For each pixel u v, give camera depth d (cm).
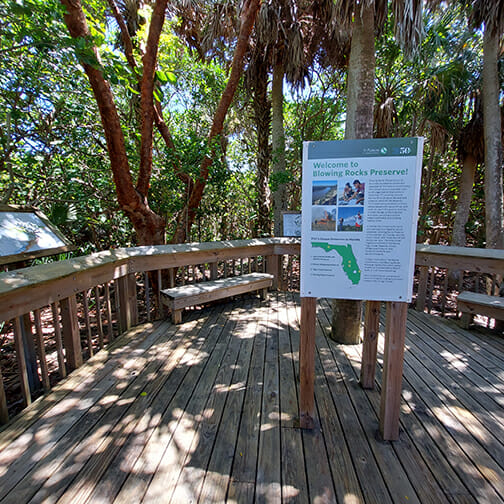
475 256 323
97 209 482
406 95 662
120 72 305
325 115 809
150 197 504
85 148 461
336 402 197
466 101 630
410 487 135
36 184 437
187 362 247
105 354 259
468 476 141
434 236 888
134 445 158
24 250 209
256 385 216
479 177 770
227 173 503
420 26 251
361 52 255
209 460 149
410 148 147
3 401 173
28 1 232
